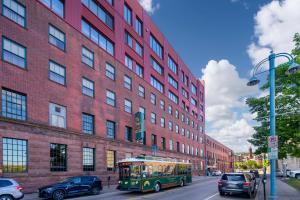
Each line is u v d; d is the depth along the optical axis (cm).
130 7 4288
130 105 4078
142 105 4475
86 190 2205
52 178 2430
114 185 3281
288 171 5556
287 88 1886
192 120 7569
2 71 2066
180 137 6444
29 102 2278
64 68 2734
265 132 2159
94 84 3198
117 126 3631
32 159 2242
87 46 3120
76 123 2833
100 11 3503
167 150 5497
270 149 1344
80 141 2858
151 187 2434
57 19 2683
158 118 5166
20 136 2155
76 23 2961
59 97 2622
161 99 5412
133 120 4103
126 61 4088
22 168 2164
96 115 3184
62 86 2673
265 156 2619
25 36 2295
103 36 3528
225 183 2017
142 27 4709
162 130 5331
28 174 2186
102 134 3275
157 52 5388
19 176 2108
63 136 2616
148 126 4662
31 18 2373
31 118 2283
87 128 3048
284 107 1927
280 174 5753
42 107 2409
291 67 1323
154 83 5150
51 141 2462
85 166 2948
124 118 3847
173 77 6191
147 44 4841
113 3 3766
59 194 1980
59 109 2622
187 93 7281
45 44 2502
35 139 2292
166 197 2039
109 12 3647
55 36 2655
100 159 3178
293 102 1884
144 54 4681
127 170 2347
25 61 2286
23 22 2309
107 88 3469
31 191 2197
